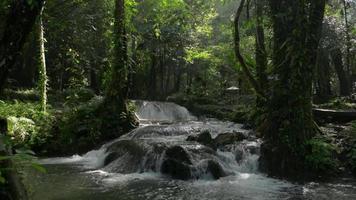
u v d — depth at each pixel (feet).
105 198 24.07
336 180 28.30
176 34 79.97
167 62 98.53
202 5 67.82
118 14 46.98
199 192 25.41
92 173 31.83
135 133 43.68
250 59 45.57
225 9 98.27
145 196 24.49
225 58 78.18
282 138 31.04
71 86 62.23
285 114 31.50
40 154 40.37
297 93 31.58
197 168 29.84
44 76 43.55
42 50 43.24
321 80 79.41
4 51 12.23
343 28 73.56
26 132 38.58
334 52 79.20
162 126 45.47
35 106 45.57
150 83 97.25
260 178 29.55
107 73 49.80
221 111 64.80
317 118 41.65
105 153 38.68
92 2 65.05
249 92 76.23
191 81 102.94
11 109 41.39
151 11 58.70
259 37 45.73
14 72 70.08
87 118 44.80
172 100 80.48
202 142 35.42
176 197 24.20
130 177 30.22
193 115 70.64
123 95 47.34
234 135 36.42
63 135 42.34
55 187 26.81
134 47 75.66
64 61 70.28
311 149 30.50
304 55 31.65
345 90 80.53
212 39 98.37
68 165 35.65
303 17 31.68
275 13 33.65
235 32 39.81
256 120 44.14
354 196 24.03
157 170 31.63
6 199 13.03
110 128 44.78
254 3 44.16
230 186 27.12
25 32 12.51
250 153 33.12
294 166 29.99
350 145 31.71
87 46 69.26
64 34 65.00
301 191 25.45
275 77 33.04
